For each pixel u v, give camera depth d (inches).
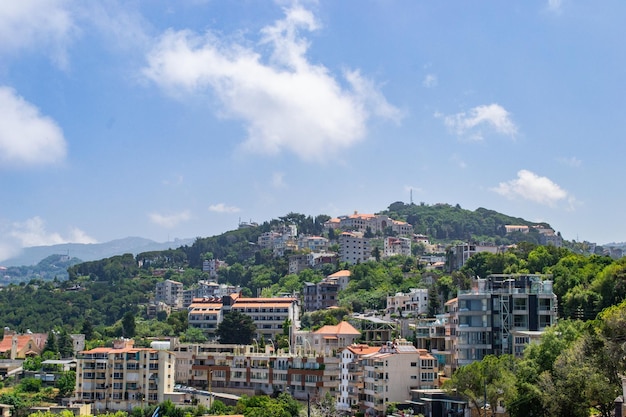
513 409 6633.9
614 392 6082.7
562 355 6614.2
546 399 6318.9
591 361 6343.5
